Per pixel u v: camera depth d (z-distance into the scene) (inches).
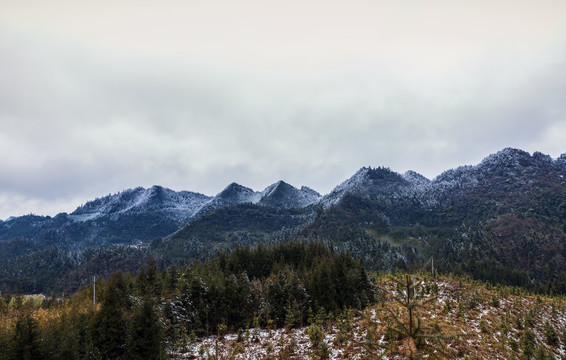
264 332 1601.9
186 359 1275.8
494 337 1294.3
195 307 1696.6
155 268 2043.6
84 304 1823.3
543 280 5728.3
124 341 1272.1
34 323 1112.8
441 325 1279.5
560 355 1294.3
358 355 1040.8
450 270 5462.6
